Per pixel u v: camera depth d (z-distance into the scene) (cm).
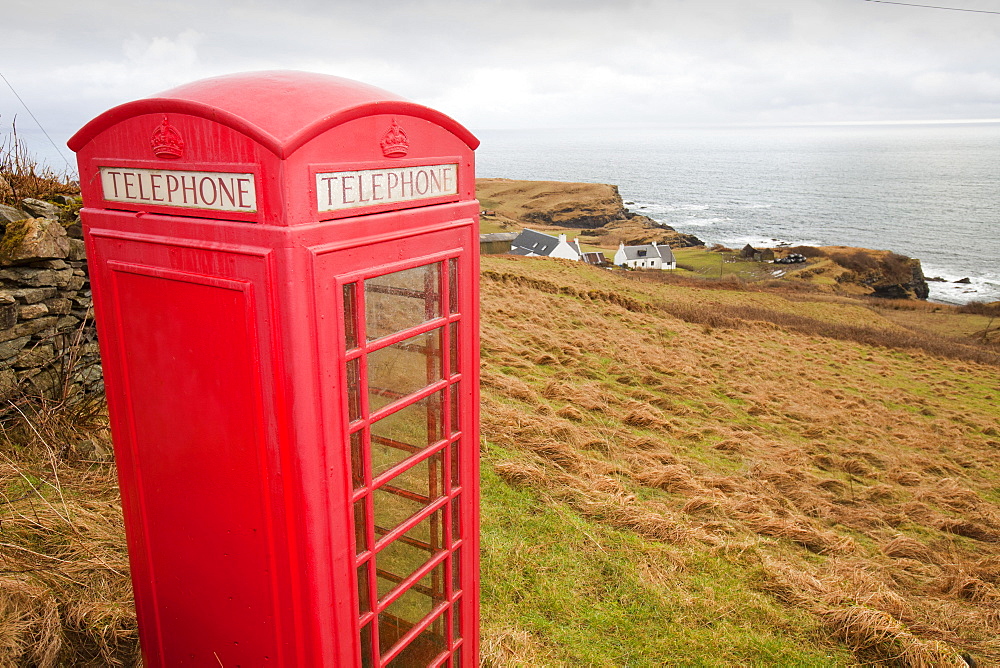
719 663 420
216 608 193
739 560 557
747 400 1293
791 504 770
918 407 1620
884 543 711
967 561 686
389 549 207
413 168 186
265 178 148
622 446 828
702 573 525
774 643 450
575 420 884
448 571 236
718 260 9906
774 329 2517
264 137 144
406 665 227
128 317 184
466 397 227
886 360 2303
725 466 866
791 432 1157
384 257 178
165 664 215
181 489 188
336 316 164
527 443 716
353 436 180
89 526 348
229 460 175
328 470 170
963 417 1564
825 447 1086
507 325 1459
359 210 168
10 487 369
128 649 286
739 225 16312
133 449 197
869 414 1423
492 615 422
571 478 642
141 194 172
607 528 564
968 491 954
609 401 1042
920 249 12700
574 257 8738
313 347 159
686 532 579
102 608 293
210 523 185
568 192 18412
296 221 150
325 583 176
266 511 172
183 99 157
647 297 3052
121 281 182
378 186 174
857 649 456
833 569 584
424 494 218
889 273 8831
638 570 505
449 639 244
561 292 2275
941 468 1091
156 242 169
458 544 239
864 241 13638
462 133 204
